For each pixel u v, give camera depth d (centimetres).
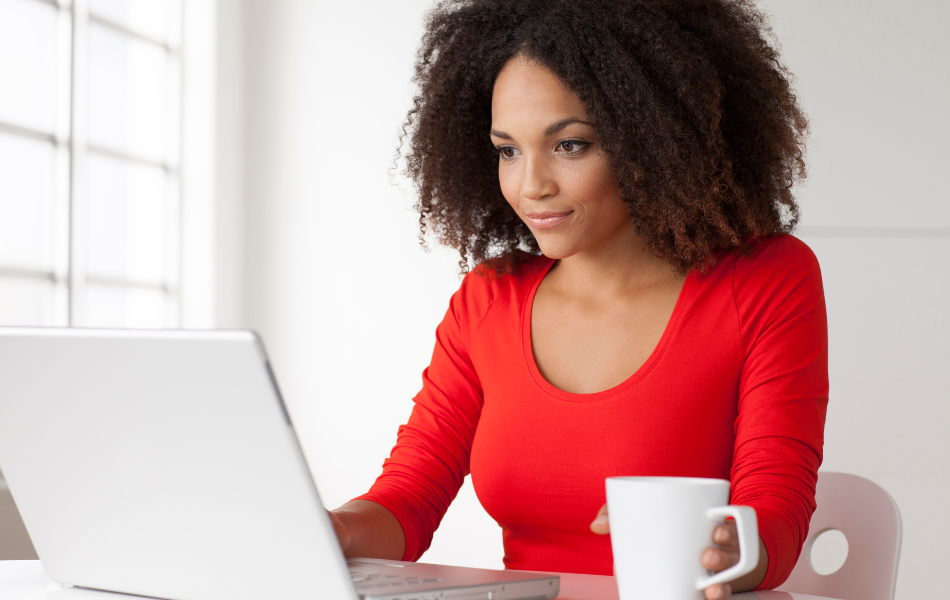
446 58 122
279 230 317
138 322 309
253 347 53
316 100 315
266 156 319
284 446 54
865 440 252
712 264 106
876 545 108
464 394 119
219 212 320
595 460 102
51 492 67
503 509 108
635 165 100
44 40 268
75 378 61
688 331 104
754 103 111
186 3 322
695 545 55
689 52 104
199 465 58
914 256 249
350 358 309
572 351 110
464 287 125
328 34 314
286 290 316
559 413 105
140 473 62
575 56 99
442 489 111
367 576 66
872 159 253
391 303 306
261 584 60
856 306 253
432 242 302
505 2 111
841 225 254
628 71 100
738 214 108
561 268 117
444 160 128
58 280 272
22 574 81
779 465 90
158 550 64
